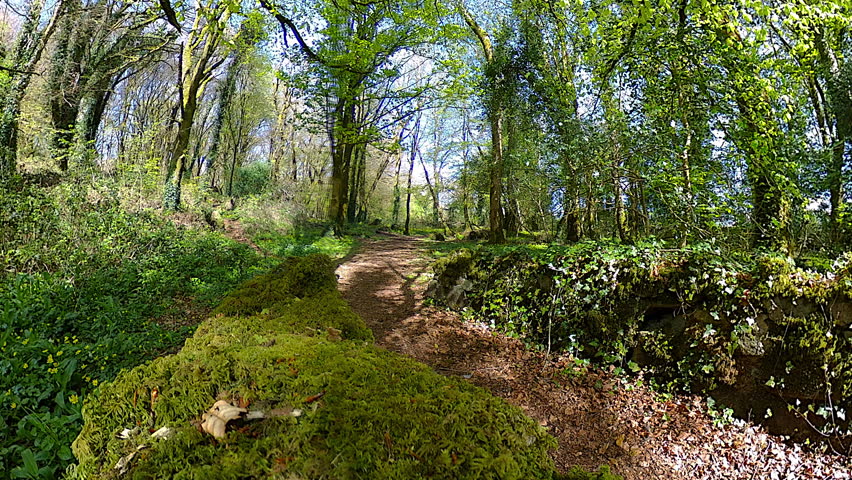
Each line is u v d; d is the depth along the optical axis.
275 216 14.68
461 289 6.78
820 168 5.98
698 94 6.59
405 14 11.32
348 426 1.31
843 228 5.72
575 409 4.11
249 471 1.22
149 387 1.61
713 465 3.42
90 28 11.23
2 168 8.27
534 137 9.94
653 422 3.91
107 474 1.34
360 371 1.70
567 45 10.09
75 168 9.50
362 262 10.90
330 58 12.09
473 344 5.55
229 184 22.59
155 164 11.80
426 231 29.86
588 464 3.39
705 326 4.14
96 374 3.52
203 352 1.87
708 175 6.73
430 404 1.46
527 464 1.27
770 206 6.07
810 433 3.56
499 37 11.61
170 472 1.27
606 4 7.50
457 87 13.52
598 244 5.47
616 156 7.40
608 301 4.87
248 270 8.45
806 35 5.89
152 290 6.22
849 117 5.93
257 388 1.58
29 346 3.60
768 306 3.83
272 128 25.97
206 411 1.47
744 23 6.11
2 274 5.91
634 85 7.31
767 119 6.18
